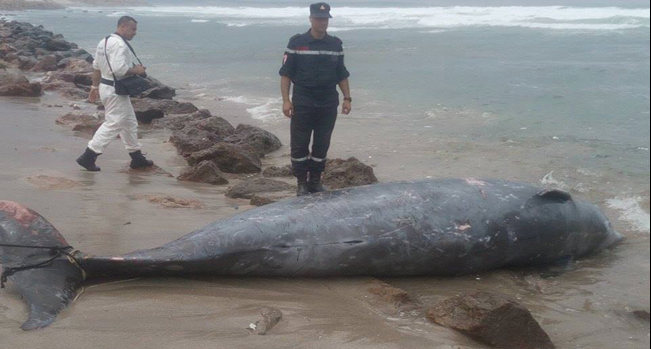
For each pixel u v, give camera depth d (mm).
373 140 11789
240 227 5730
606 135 11398
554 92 15461
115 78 9273
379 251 5953
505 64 20500
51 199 7586
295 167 7887
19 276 5074
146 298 5121
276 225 5801
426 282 6121
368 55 24562
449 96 15750
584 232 6715
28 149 10453
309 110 7602
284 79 7602
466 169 9734
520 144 11062
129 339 4430
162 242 6328
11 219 5496
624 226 7445
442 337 4699
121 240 6336
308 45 7492
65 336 4430
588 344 4773
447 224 6160
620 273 6270
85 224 6750
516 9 45844
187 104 15203
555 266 6598
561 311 5387
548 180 9016
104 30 47906
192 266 5484
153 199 7840
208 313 4902
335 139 11945
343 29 39625
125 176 9281
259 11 79438
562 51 23141
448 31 34438
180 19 63312
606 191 8492
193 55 28516
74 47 30406
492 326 4637
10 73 17328
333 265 5879
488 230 6242
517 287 6027
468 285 6047
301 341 4539
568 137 11367
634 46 23484
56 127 12578
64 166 9531
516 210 6414
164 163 10469
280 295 5406
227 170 9984
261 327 4637
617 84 16016
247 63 25125
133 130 9633
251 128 11625
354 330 4754
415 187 6418
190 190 8680
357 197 6238
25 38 31922
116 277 5484
